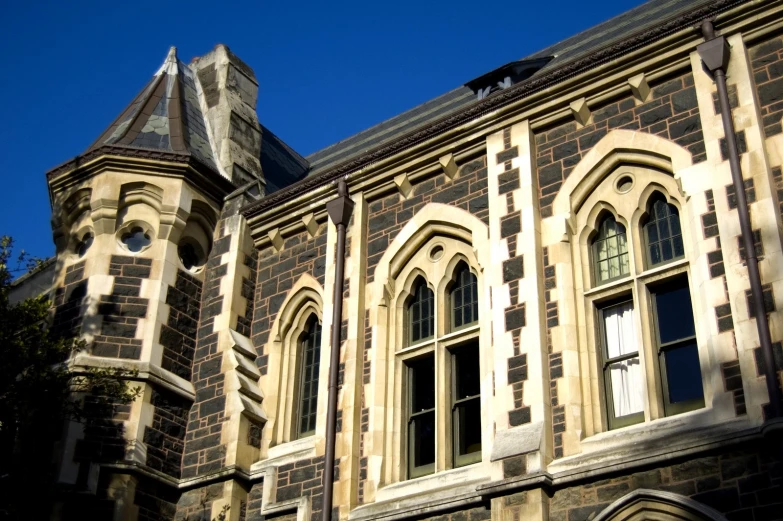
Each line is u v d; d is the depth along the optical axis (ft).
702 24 49.57
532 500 43.98
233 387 58.03
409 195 58.70
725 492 40.14
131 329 58.85
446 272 55.36
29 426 49.39
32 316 49.16
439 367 53.16
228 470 54.90
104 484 53.57
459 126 56.75
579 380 47.09
